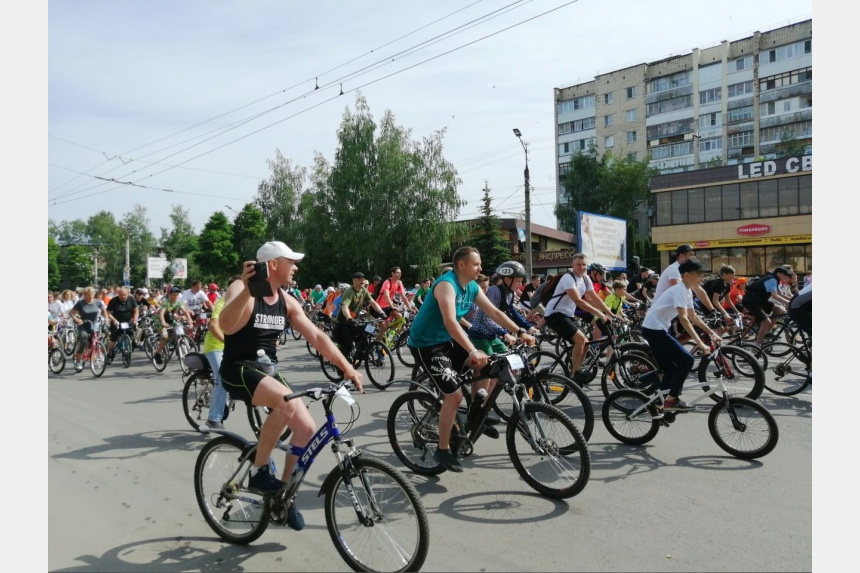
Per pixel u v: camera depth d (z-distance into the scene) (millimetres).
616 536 3959
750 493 4641
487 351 6711
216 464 4094
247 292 3705
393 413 5504
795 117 53250
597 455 5715
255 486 3793
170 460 5934
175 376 11633
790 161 36062
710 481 4934
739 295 15938
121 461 5918
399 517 3516
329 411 3672
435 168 37000
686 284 5941
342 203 38125
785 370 8258
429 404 5332
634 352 7449
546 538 3951
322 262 41031
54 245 86250
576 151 59250
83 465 5809
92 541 4082
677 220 40531
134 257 92250
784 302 10414
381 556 3561
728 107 56875
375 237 36688
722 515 4246
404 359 12547
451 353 5215
